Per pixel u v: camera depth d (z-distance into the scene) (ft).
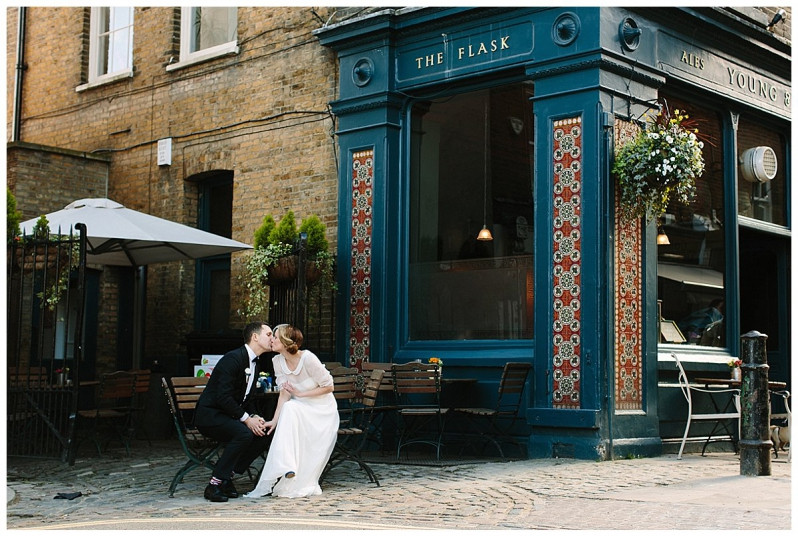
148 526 18.71
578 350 29.07
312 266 33.53
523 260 31.48
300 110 37.65
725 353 34.42
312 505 21.38
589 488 23.00
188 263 41.57
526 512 19.86
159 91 43.21
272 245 33.78
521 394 30.58
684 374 30.27
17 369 30.50
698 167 29.25
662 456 30.09
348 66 35.40
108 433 39.37
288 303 34.22
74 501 22.66
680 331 32.78
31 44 49.24
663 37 31.91
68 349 42.60
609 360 28.89
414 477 25.68
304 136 37.45
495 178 32.45
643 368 30.12
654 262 30.81
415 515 19.85
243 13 40.16
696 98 34.22
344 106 35.37
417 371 30.09
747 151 36.96
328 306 35.58
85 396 42.11
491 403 31.42
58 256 29.68
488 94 32.96
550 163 30.19
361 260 34.50
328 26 35.40
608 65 29.53
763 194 37.81
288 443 22.59
